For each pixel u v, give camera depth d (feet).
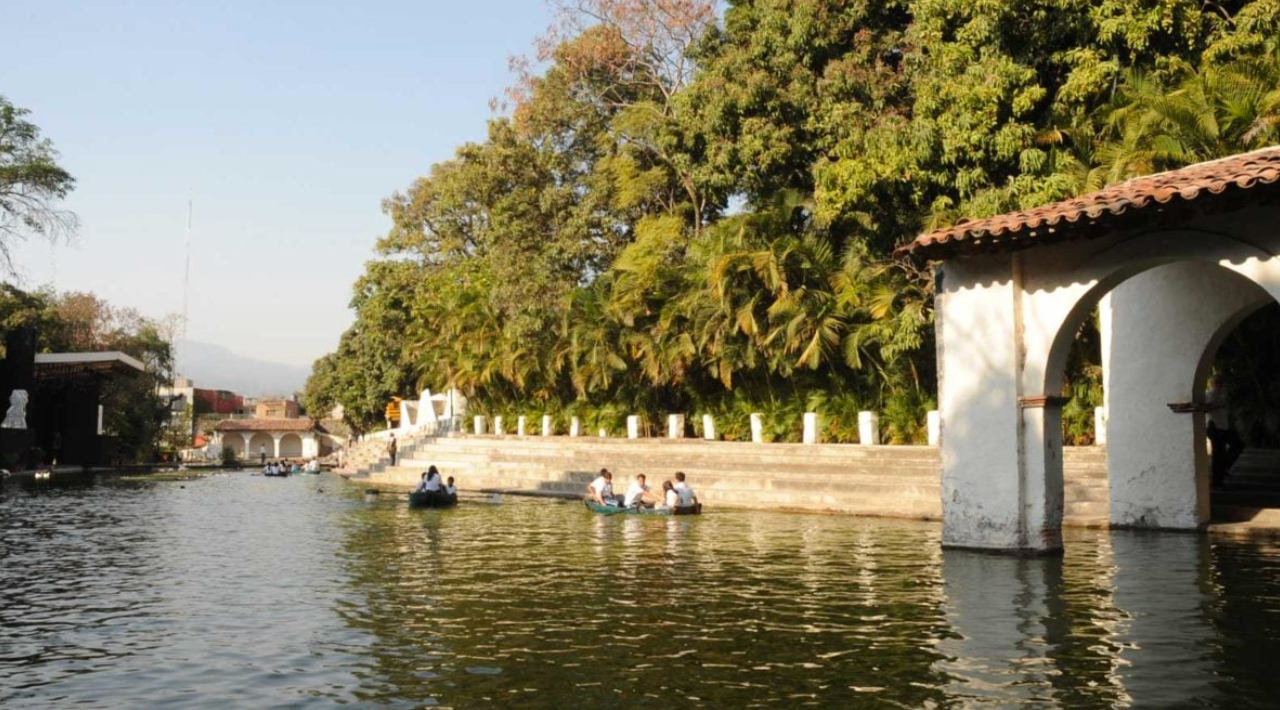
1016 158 76.02
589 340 122.21
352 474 167.43
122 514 87.66
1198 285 55.62
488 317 153.79
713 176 104.83
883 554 49.42
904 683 24.81
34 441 179.32
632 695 24.34
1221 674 25.04
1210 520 57.31
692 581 42.14
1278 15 67.26
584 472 103.45
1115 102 72.43
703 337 100.78
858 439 94.22
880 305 88.17
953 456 49.49
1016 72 75.10
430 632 32.35
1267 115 60.54
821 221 91.30
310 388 332.60
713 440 109.29
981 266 48.60
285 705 24.21
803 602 36.40
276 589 42.19
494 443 133.90
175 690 25.82
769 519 71.67
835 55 99.71
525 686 25.36
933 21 81.71
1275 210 40.04
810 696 23.90
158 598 40.29
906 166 81.51
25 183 161.48
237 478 175.63
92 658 29.53
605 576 44.24
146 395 262.67
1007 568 43.06
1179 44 71.97
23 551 58.29
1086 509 61.82
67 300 271.69
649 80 144.25
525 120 145.48
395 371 225.56
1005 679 24.93
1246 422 78.89
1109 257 44.75
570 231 132.36
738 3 116.98
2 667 28.48
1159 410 57.11
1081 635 29.60
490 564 49.24
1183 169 47.11
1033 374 47.06
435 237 198.59
